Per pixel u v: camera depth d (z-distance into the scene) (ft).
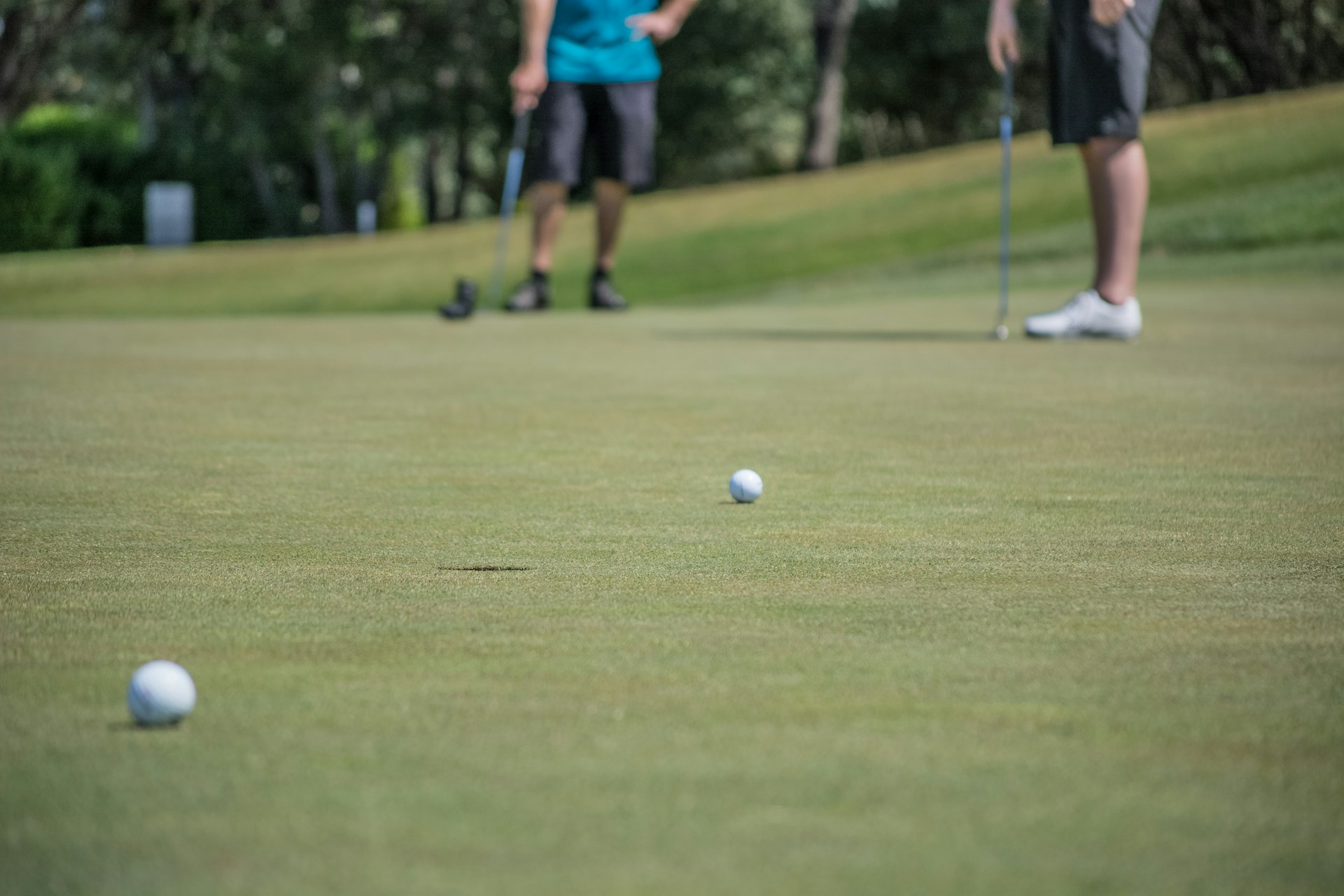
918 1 356.38
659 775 14.10
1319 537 27.02
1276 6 185.37
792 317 93.20
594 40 100.22
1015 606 21.52
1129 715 16.08
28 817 13.01
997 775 14.14
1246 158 142.00
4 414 44.75
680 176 408.67
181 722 15.62
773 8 353.51
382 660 18.34
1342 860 12.25
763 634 19.69
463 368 59.41
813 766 14.38
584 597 22.02
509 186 104.53
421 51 340.18
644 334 78.69
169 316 124.47
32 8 279.69
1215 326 77.00
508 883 11.69
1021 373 56.49
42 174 237.25
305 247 148.56
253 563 24.53
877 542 26.40
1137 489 32.27
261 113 356.38
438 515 28.99
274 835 12.60
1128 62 68.69
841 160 440.04
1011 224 139.64
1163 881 11.81
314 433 41.06
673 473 34.45
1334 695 16.89
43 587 22.72
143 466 35.27
